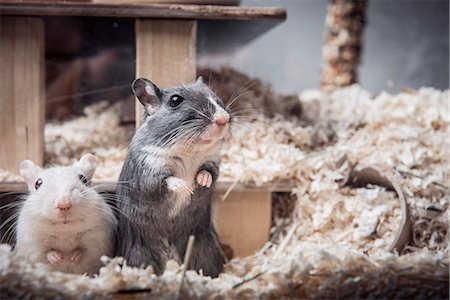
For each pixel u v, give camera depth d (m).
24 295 0.41
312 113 0.74
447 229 0.56
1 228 0.56
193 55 0.60
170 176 0.50
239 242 0.60
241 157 0.62
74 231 0.51
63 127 0.72
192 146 0.50
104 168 0.61
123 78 0.69
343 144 0.67
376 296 0.43
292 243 0.58
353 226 0.57
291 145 0.65
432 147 0.64
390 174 0.58
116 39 0.69
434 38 0.90
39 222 0.50
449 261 0.46
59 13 0.59
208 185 0.51
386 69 0.90
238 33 0.66
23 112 0.61
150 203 0.51
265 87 0.75
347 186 0.61
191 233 0.53
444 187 0.59
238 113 0.69
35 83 0.60
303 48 0.87
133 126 0.62
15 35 0.60
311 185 0.60
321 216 0.58
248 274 0.52
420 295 0.43
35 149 0.61
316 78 0.88
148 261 0.52
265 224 0.60
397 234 0.54
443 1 0.89
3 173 0.59
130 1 0.61
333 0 0.86
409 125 0.69
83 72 0.75
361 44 0.88
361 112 0.73
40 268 0.44
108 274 0.44
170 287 0.43
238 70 0.73
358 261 0.45
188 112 0.50
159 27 0.60
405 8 0.92
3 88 0.60
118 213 0.53
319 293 0.43
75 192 0.50
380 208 0.58
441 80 0.87
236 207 0.60
